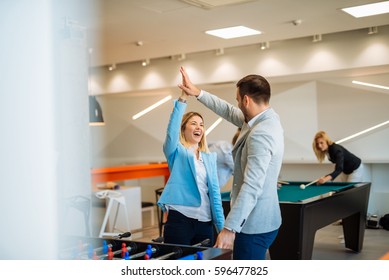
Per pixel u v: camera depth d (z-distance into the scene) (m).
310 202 4.05
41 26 2.70
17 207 2.59
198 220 3.13
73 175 5.62
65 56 5.59
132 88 8.74
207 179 3.17
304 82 8.05
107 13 5.20
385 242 6.04
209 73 7.89
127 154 10.17
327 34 6.88
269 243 2.65
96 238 2.67
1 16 2.58
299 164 7.99
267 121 2.57
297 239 3.95
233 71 7.66
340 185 5.63
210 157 3.23
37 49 2.69
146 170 7.49
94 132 10.45
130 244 2.52
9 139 2.59
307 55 7.04
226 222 2.48
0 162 2.56
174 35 6.36
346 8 5.28
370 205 7.38
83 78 5.73
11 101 2.59
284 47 7.22
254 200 2.48
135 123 9.99
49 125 2.72
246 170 2.51
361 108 7.59
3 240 2.56
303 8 5.24
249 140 2.54
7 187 2.57
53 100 2.74
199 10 5.16
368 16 5.69
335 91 7.79
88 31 6.03
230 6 5.05
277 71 7.29
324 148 6.43
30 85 2.66
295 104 8.12
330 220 4.48
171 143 3.15
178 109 3.14
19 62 2.63
